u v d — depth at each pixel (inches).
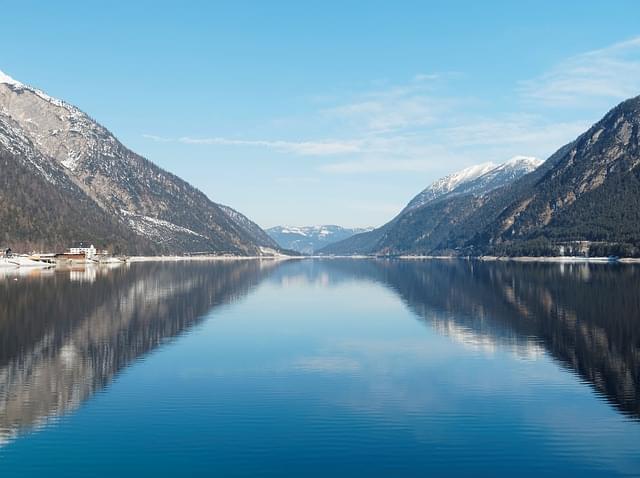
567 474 1169.4
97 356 2177.7
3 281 5826.8
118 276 6919.3
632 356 2124.8
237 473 1173.7
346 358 2186.3
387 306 3944.4
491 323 2972.4
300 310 3737.7
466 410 1542.8
